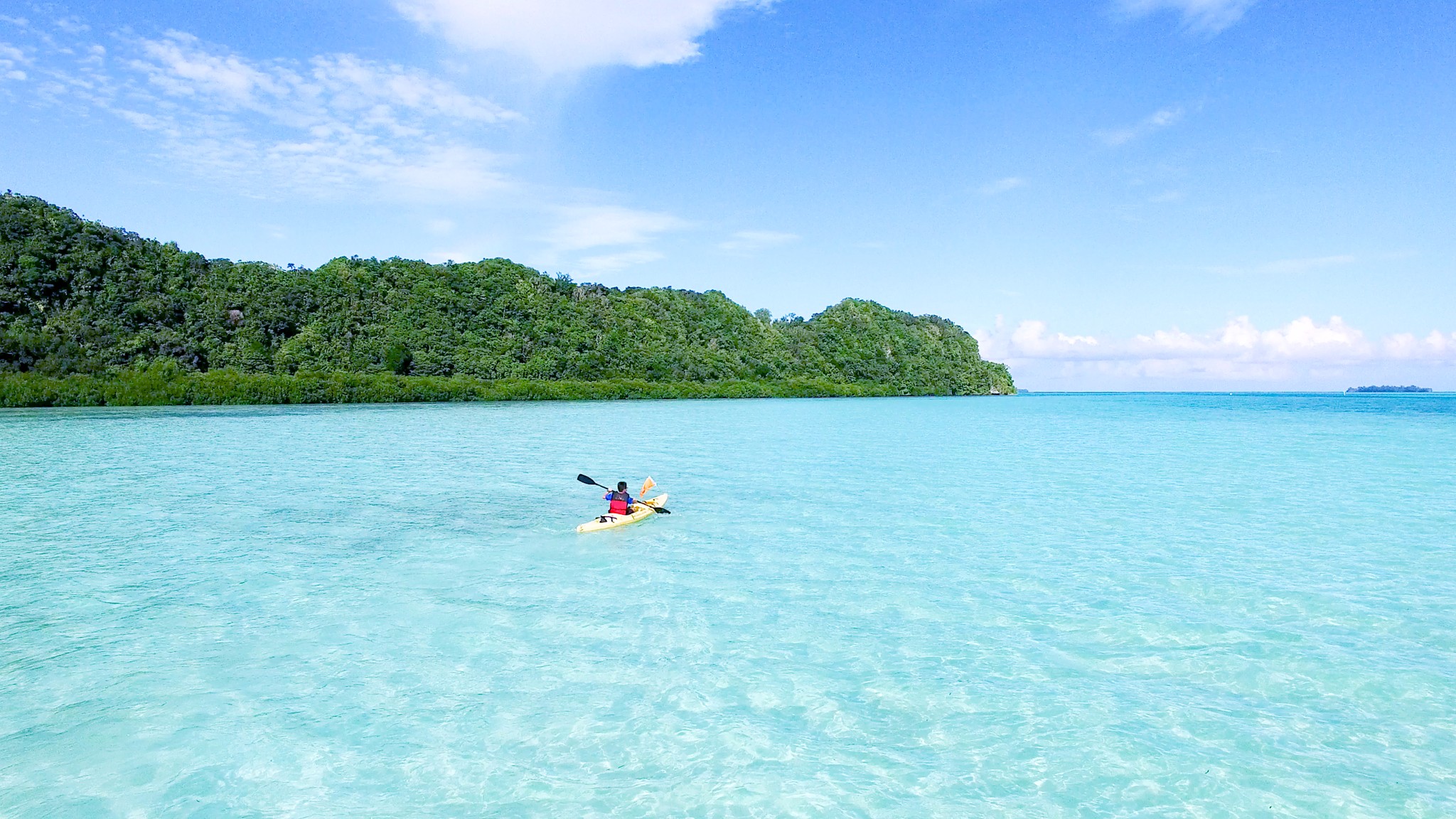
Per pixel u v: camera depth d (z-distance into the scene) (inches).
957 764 266.7
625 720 296.0
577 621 400.5
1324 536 599.8
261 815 236.7
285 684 325.1
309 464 1013.8
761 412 2605.8
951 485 864.9
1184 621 401.1
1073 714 299.9
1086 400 5802.2
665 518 668.1
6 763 265.1
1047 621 401.4
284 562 515.5
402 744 279.0
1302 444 1433.3
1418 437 1612.9
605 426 1804.9
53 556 527.2
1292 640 374.0
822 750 275.7
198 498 753.0
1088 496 792.9
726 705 308.3
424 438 1424.7
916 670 340.2
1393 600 434.9
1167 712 301.3
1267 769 262.1
